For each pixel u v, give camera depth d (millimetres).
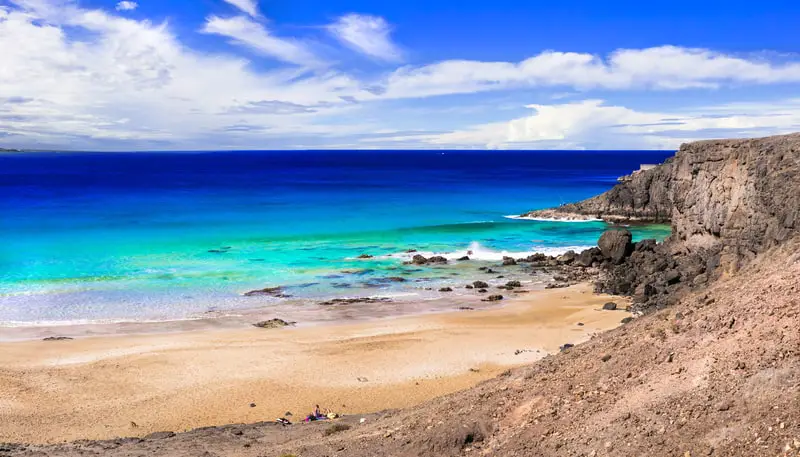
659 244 56250
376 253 62031
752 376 12266
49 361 31688
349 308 42938
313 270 54344
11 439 23031
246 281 50031
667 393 13234
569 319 39656
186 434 22406
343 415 24891
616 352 16828
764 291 15633
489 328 37781
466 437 14930
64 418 25234
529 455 13180
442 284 50219
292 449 18172
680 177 52500
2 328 37531
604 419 13352
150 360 31906
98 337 35969
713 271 41719
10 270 51656
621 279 48562
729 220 43125
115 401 27016
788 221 32844
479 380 28984
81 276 50438
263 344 34656
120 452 19484
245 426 23734
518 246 66750
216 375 29984
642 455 11578
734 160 43625
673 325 16516
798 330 12883
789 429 10453
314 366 31156
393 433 17328
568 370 17172
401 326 38438
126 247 61875
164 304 43281
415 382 29016
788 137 38531
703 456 10875
